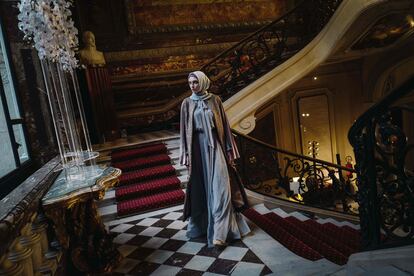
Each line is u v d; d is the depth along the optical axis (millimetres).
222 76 8688
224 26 9414
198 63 9227
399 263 1916
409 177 2002
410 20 5891
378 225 2246
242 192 3680
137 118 8609
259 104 6383
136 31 8625
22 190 2557
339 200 8680
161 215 4543
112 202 4871
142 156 6195
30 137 4270
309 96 10508
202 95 3508
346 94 10930
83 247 2891
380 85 10438
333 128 10883
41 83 4320
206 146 3475
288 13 6727
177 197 4828
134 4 8625
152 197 4926
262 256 3139
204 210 3707
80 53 6930
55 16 2904
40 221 2572
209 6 9352
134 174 5480
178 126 7938
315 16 7031
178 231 3959
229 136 3605
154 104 8875
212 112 3477
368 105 10805
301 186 5824
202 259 3213
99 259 2957
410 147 1958
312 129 10688
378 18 5535
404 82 1861
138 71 8719
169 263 3197
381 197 2211
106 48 8469
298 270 2793
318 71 10352
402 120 9875
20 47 4164
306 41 6723
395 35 6867
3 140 3613
